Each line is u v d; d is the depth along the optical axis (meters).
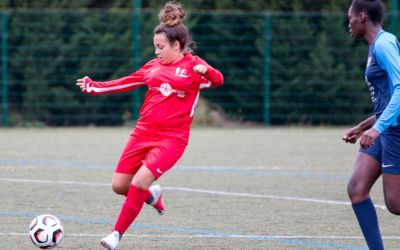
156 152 20.86
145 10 72.88
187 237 22.95
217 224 25.19
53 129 68.50
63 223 24.97
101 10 72.81
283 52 73.12
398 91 17.98
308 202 30.03
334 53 73.94
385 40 18.59
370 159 19.17
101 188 32.91
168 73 21.20
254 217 26.56
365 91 74.38
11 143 53.69
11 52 69.81
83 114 71.62
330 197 31.33
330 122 74.50
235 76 73.62
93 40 70.94
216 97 74.06
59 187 33.09
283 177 37.44
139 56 70.56
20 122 70.25
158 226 24.78
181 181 35.69
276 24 73.00
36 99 70.50
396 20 73.50
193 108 21.45
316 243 22.25
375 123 18.17
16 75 70.12
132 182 20.66
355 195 19.16
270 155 47.34
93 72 71.06
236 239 22.72
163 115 21.06
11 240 22.08
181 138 21.19
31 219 25.56
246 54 73.69
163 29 21.25
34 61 70.19
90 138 58.47
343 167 41.69
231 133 65.19
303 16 73.44
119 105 71.94
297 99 73.69
